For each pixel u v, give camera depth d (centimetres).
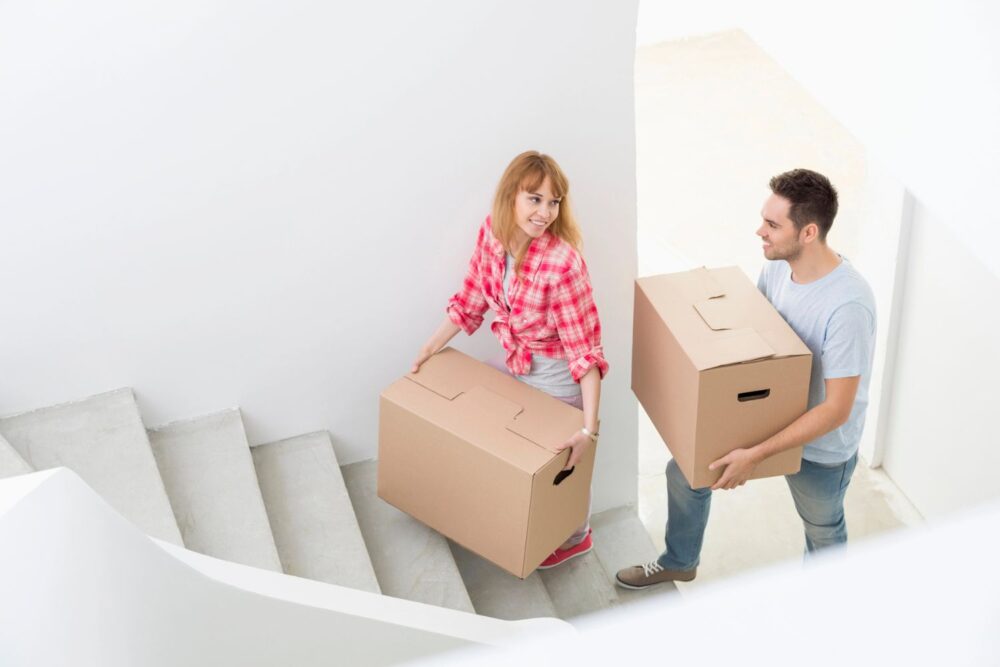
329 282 272
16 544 88
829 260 245
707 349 245
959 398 345
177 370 273
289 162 249
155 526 237
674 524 306
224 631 117
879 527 382
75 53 218
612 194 282
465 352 302
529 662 40
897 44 314
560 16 248
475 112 256
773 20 359
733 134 552
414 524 291
